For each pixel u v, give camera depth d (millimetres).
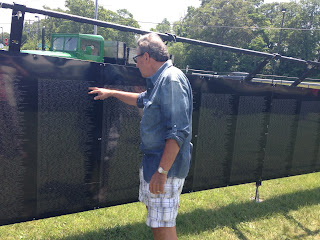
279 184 5062
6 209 2309
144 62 1851
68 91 2457
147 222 1895
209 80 3393
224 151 3695
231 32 60000
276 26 65250
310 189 4840
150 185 1663
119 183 2908
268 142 4105
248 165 3975
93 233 3021
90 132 2633
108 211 3584
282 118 4164
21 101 2244
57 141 2467
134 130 2898
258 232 3287
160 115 1706
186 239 3004
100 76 2609
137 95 2426
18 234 2920
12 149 2264
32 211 2436
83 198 2699
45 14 2270
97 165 2729
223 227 3346
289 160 4402
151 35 1874
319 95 4461
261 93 3865
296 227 3447
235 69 58906
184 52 65500
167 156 1593
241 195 4406
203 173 3582
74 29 51344
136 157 2969
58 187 2537
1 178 2254
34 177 2398
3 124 2197
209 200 4125
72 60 2439
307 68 4156
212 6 63938
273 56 3740
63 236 2934
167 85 1623
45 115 2375
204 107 3418
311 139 4566
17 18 2131
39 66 2287
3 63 2131
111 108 2727
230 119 3654
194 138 3402
